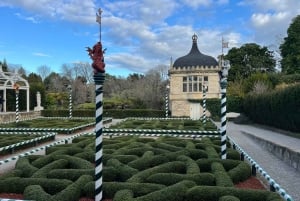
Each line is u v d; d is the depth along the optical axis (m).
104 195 7.71
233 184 8.80
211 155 11.77
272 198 6.91
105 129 21.58
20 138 17.33
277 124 25.52
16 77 37.56
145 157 10.74
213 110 42.81
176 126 24.28
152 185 7.69
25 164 10.01
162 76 67.56
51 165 9.77
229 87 46.22
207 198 7.28
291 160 12.91
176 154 11.47
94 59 6.48
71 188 7.47
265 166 12.90
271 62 59.28
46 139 19.25
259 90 37.19
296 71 46.16
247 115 38.28
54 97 56.44
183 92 44.56
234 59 59.69
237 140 20.91
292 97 21.06
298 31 48.59
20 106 44.34
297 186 9.79
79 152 12.75
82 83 65.75
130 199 6.81
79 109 46.00
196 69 43.88
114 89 65.19
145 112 45.16
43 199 6.98
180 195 7.29
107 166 10.16
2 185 8.24
